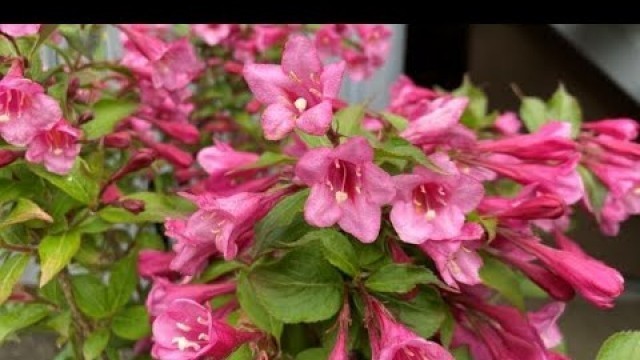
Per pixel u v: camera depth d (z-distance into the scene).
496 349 0.30
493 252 0.30
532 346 0.29
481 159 0.33
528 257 0.30
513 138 0.33
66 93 0.35
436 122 0.31
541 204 0.29
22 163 0.35
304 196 0.27
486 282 0.29
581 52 0.72
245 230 0.28
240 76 0.61
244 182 0.35
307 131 0.24
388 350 0.24
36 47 0.34
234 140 0.62
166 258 0.37
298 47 0.25
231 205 0.27
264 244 0.27
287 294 0.27
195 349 0.27
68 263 0.37
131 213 0.35
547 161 0.33
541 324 0.31
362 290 0.27
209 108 0.61
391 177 0.26
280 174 0.32
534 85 0.81
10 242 0.36
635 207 0.39
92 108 0.37
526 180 0.32
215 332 0.26
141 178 0.49
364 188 0.26
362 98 0.82
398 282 0.27
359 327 0.28
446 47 0.83
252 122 0.60
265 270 0.27
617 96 0.74
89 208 0.34
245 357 0.28
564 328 0.68
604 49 0.70
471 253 0.28
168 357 0.27
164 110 0.45
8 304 0.40
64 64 0.39
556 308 0.31
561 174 0.32
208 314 0.26
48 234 0.34
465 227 0.27
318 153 0.25
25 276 0.51
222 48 0.61
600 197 0.39
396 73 0.82
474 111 0.46
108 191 0.37
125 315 0.38
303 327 0.31
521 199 0.30
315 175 0.25
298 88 0.25
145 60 0.44
